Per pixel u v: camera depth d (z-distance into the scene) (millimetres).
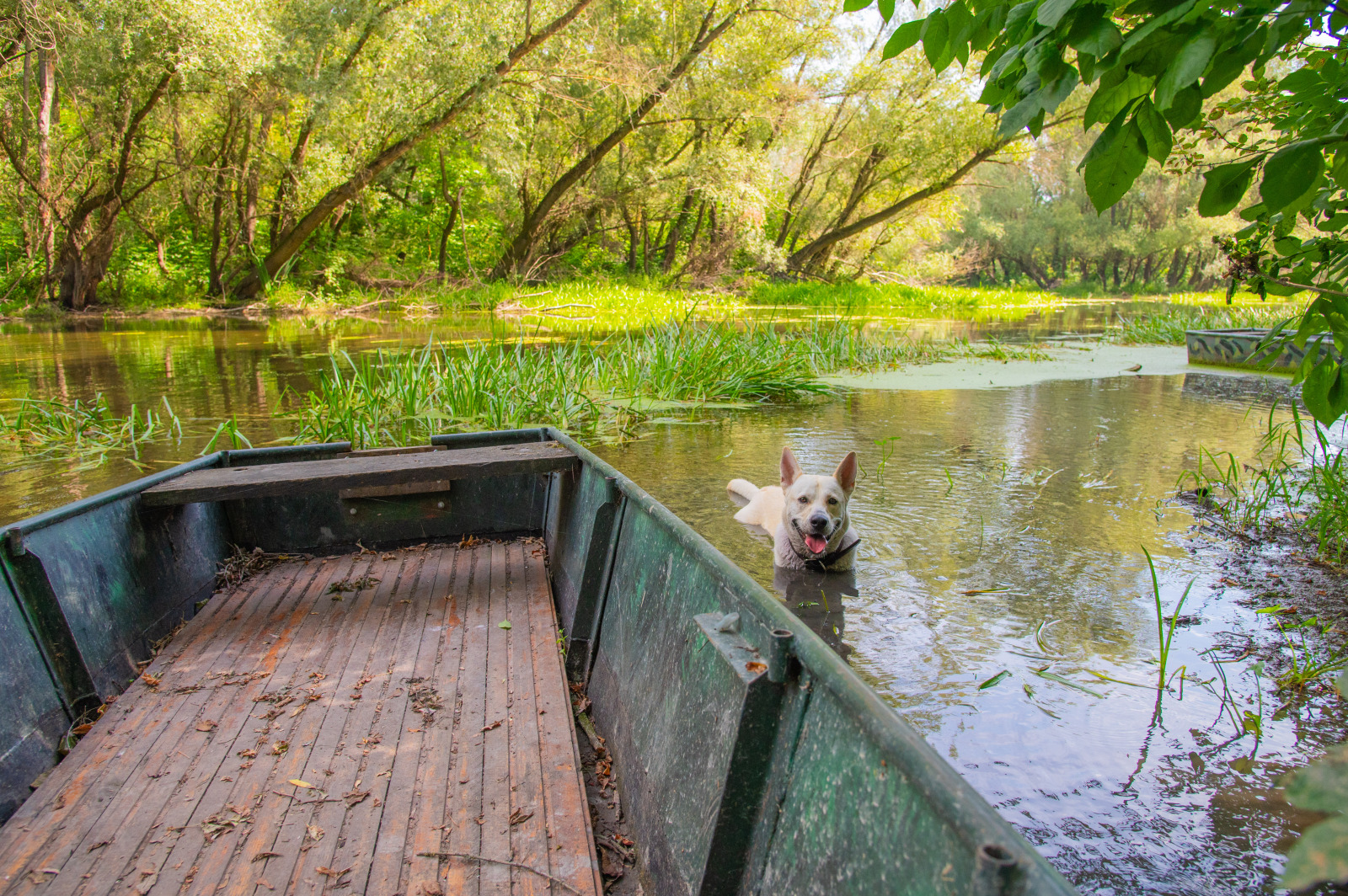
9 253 26625
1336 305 2715
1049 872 1017
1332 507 5270
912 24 2197
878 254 44312
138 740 2707
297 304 25234
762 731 1827
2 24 19234
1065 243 60844
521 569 4301
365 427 8172
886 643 3742
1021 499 6062
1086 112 2031
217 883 2098
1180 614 4043
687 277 33906
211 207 27391
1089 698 3250
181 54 18812
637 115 27781
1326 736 2984
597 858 2229
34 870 2143
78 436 8211
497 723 2787
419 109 24344
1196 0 1726
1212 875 2314
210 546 4230
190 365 13516
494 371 9914
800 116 32719
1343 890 2201
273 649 3377
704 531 5398
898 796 1337
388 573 4273
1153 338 19625
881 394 11391
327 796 2428
